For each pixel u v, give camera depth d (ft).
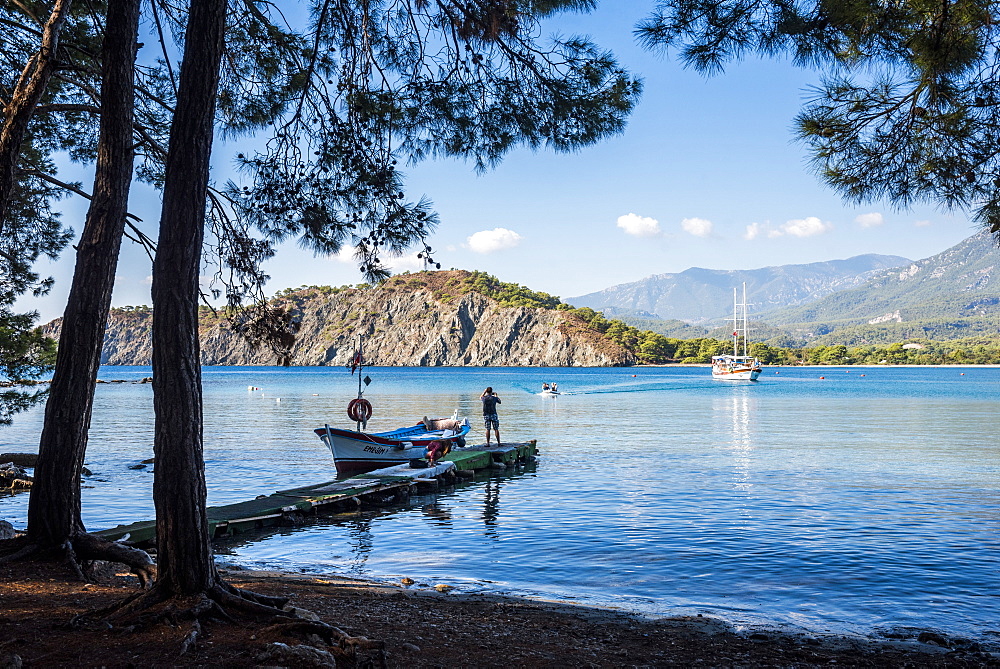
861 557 37.81
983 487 60.49
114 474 70.23
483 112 28.19
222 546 43.60
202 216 19.33
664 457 83.41
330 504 54.19
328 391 289.53
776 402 202.90
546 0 25.55
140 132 33.12
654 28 19.56
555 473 72.84
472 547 41.88
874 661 22.74
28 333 47.32
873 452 86.07
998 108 19.01
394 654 19.92
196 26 19.15
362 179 29.09
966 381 377.09
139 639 17.34
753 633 25.80
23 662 16.01
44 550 25.81
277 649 16.44
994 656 23.52
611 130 26.91
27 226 43.60
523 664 20.35
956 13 17.53
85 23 34.88
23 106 24.91
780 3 19.16
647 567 36.63
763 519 47.80
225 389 309.83
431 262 29.76
